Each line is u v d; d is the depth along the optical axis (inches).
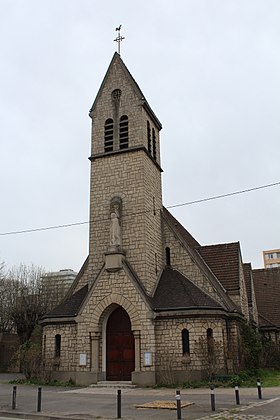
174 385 1064.2
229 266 1408.7
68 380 1168.2
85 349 1160.2
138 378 1090.1
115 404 769.6
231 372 1129.4
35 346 1347.2
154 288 1232.2
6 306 2174.0
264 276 1956.2
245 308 1433.3
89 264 1275.8
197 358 1081.4
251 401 767.1
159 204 1397.6
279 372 1390.3
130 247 1235.9
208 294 1246.3
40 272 2336.4
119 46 1457.9
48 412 687.7
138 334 1120.2
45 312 1952.5
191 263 1294.3
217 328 1119.0
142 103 1354.6
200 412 655.1
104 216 1299.2
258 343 1327.5
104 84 1427.2
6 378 1502.2
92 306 1181.7
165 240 1349.7
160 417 620.1
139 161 1304.1
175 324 1119.6
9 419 645.9
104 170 1341.0
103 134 1379.2
